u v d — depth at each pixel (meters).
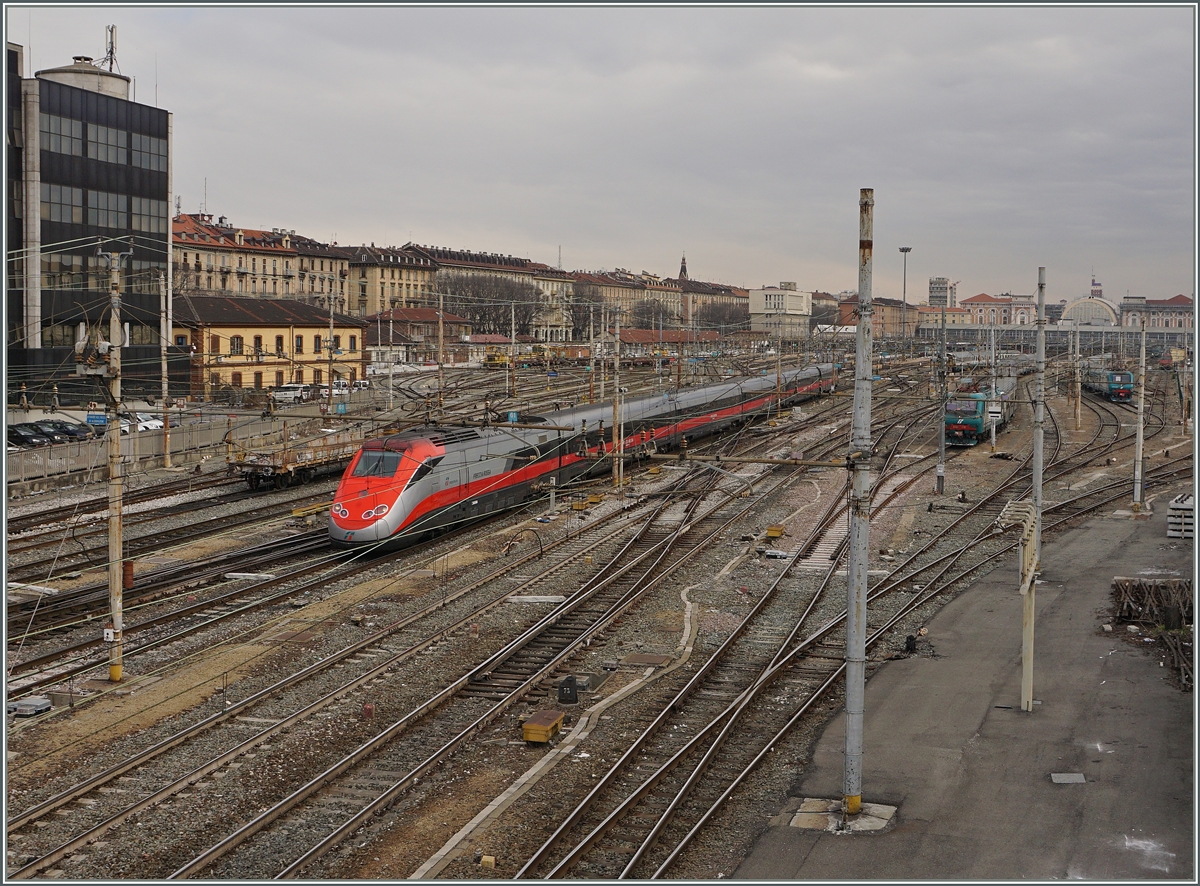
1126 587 35.16
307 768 21.70
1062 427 87.44
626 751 22.72
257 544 42.94
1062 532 46.44
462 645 30.12
